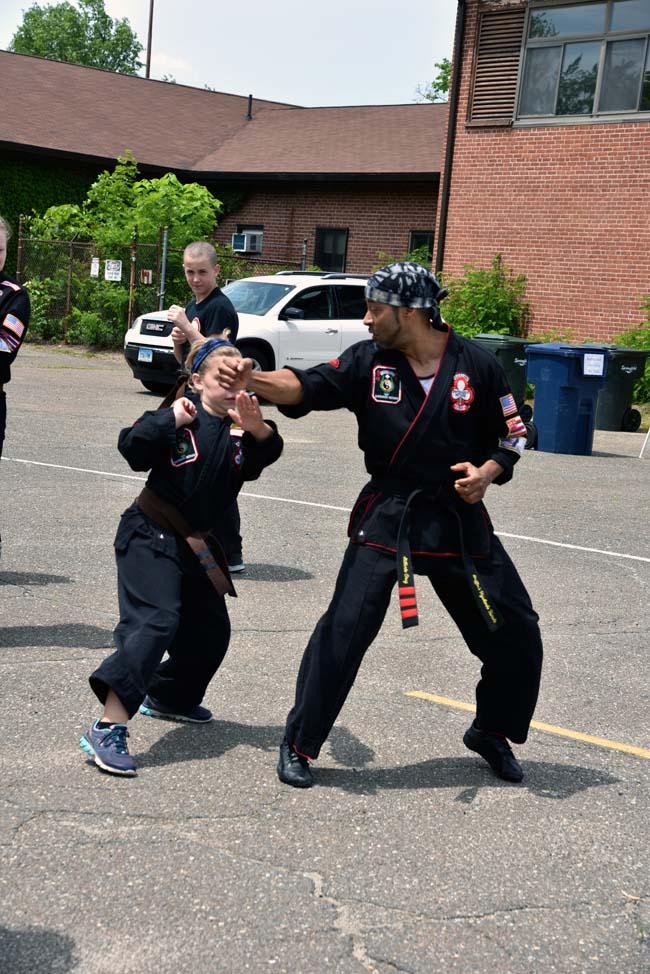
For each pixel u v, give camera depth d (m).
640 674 5.40
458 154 21.44
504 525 8.91
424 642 5.73
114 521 7.93
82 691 4.60
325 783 3.90
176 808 3.60
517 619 3.86
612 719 4.77
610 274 19.61
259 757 4.07
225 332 4.52
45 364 20.20
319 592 6.46
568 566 7.59
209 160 29.09
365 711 4.66
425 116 28.94
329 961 2.80
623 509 9.90
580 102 19.86
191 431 3.90
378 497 3.79
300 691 3.85
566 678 5.29
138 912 2.96
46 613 5.66
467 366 3.71
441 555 3.73
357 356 3.74
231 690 4.79
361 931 2.94
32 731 4.15
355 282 17.36
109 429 12.59
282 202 27.69
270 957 2.80
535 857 3.44
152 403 15.36
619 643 5.89
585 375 13.46
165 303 22.73
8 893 3.01
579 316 20.05
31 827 3.39
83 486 9.19
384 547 3.76
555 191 20.19
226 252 25.09
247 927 2.92
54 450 10.93
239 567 6.78
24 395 15.41
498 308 20.61
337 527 8.27
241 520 8.35
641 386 18.94
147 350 15.95
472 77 21.12
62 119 28.62
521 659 3.90
